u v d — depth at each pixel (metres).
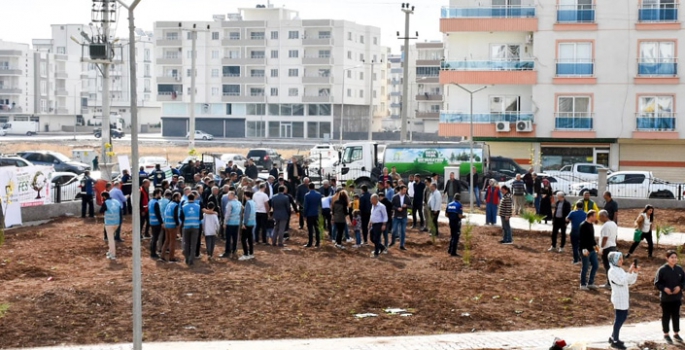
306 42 112.06
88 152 62.88
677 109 51.88
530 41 54.47
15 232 28.95
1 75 125.88
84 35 41.38
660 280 15.66
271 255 24.69
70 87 137.62
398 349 14.63
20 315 16.69
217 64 115.00
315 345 14.88
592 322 17.30
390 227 26.41
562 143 53.75
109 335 15.47
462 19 54.25
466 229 26.97
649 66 52.12
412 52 126.94
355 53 116.00
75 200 35.69
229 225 23.95
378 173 43.38
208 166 49.38
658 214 36.09
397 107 160.25
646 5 52.19
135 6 12.80
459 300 18.95
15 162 47.53
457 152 42.88
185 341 15.14
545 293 19.95
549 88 53.44
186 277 21.08
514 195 35.69
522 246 27.39
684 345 15.37
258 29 113.56
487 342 15.29
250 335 15.65
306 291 19.53
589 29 52.69
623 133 52.59
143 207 27.70
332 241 27.48
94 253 24.80
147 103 140.62
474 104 55.56
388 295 19.23
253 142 102.44
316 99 112.50
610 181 41.16
